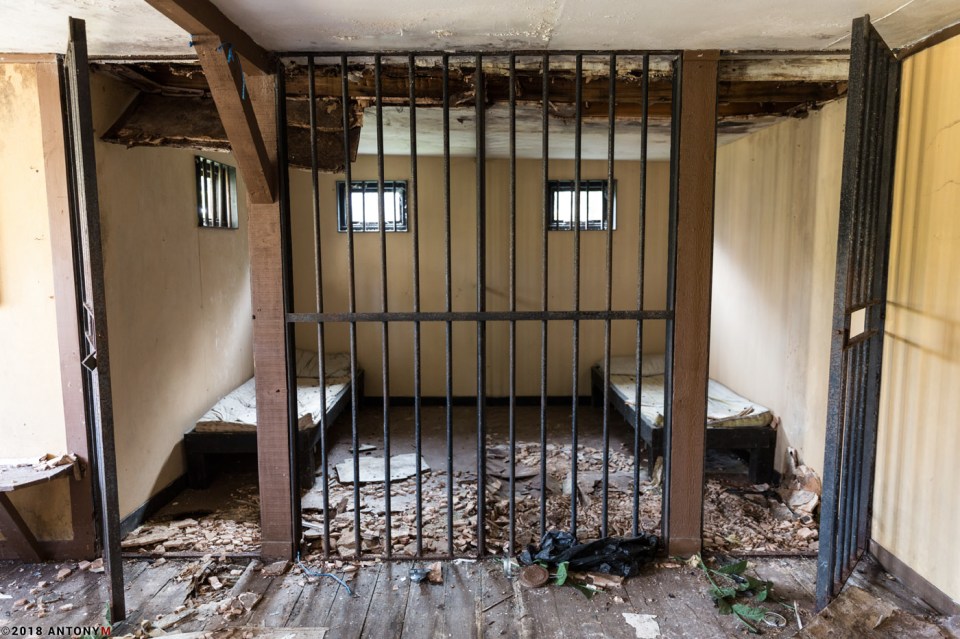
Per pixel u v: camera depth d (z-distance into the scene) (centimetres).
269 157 266
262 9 211
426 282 576
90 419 288
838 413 218
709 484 389
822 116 340
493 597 255
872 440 277
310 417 390
